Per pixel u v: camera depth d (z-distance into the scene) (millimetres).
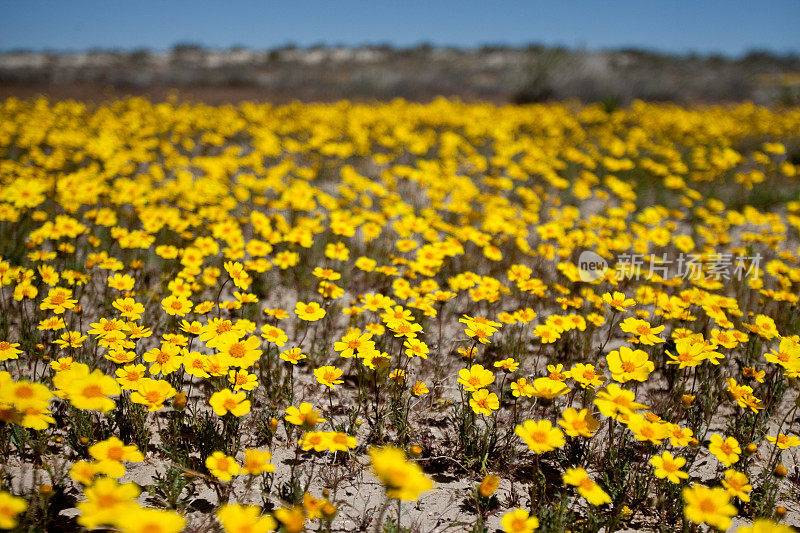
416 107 14094
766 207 7406
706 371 3305
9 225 5082
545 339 3000
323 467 2475
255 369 3057
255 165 7059
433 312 3238
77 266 4066
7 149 8047
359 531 2135
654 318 3906
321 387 3141
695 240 6105
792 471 2627
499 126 10344
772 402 3010
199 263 3785
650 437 1938
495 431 2572
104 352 3072
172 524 1320
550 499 2355
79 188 4727
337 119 11008
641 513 2299
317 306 2959
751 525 2266
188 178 5668
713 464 2648
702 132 10633
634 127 11727
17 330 3406
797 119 12664
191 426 2492
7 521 1418
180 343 2473
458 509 2299
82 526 1937
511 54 37688
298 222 5266
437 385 3158
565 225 5383
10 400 1658
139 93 19250
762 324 2732
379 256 5133
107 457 1670
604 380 2426
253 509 1488
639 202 7484
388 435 2711
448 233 5688
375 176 8320
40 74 22922
